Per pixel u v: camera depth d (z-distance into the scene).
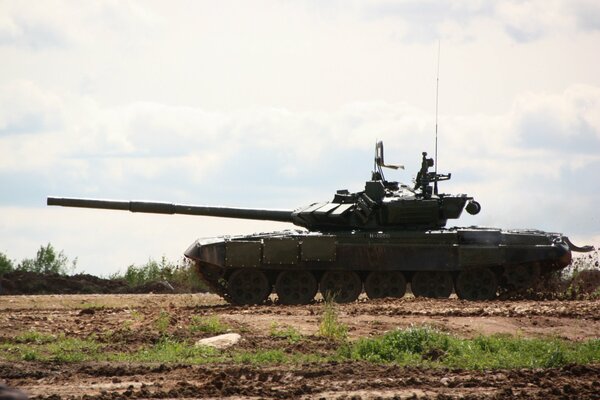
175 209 60.75
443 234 57.56
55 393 27.14
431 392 27.25
